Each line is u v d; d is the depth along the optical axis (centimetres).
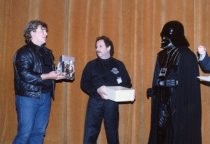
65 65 301
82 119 365
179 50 288
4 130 353
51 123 361
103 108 323
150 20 365
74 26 359
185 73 282
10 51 351
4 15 349
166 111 289
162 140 293
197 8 367
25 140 289
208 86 370
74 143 365
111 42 332
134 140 371
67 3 359
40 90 294
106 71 324
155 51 366
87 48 360
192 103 282
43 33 300
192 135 284
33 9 352
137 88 368
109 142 328
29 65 287
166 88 290
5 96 353
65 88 362
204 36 367
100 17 362
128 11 365
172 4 366
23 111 290
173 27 294
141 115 371
